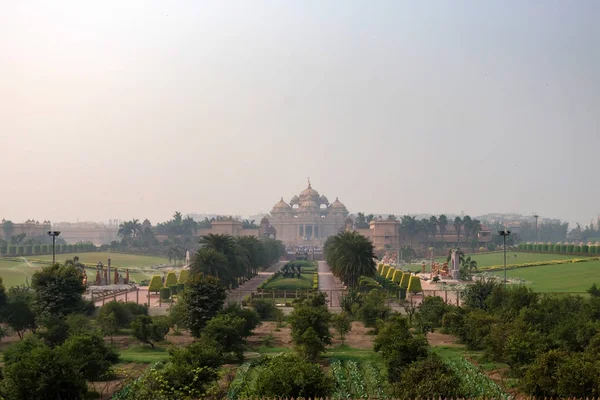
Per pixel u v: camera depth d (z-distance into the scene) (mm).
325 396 35281
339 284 124938
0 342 61656
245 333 59219
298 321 53500
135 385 37812
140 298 98062
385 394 39781
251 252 131625
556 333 48062
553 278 112438
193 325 60375
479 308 67688
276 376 35219
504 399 37875
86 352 42500
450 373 37500
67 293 68625
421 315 67688
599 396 34125
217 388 39438
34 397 35281
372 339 62219
